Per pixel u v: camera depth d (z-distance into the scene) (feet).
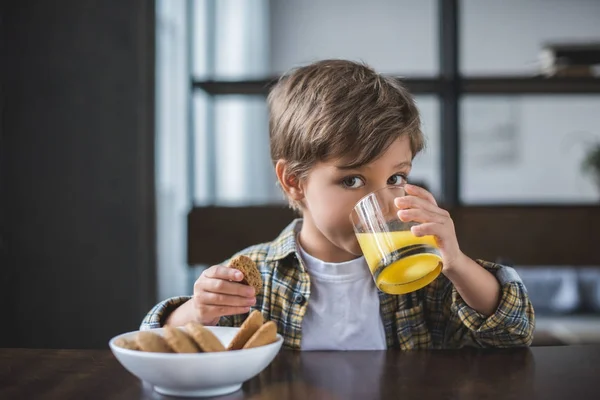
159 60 10.81
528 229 7.27
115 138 7.27
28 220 7.23
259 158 15.76
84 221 7.25
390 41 16.70
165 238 10.89
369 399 2.07
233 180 14.61
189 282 9.45
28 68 7.23
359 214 2.78
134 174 7.27
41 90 7.23
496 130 16.19
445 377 2.36
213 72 12.64
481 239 7.25
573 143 16.08
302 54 16.76
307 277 3.44
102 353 2.81
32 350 2.88
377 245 2.70
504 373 2.42
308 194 3.21
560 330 12.07
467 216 7.23
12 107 7.23
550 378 2.34
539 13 16.30
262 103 15.76
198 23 12.41
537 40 16.30
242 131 15.07
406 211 2.66
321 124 3.04
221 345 2.19
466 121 16.22
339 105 3.09
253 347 2.18
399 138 3.01
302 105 3.25
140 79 7.26
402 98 3.28
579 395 2.12
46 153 7.23
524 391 2.17
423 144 3.31
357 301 3.44
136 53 7.26
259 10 15.88
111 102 7.27
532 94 8.59
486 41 16.33
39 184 7.23
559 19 16.28
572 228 7.29
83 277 7.25
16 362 2.64
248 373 2.11
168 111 11.23
